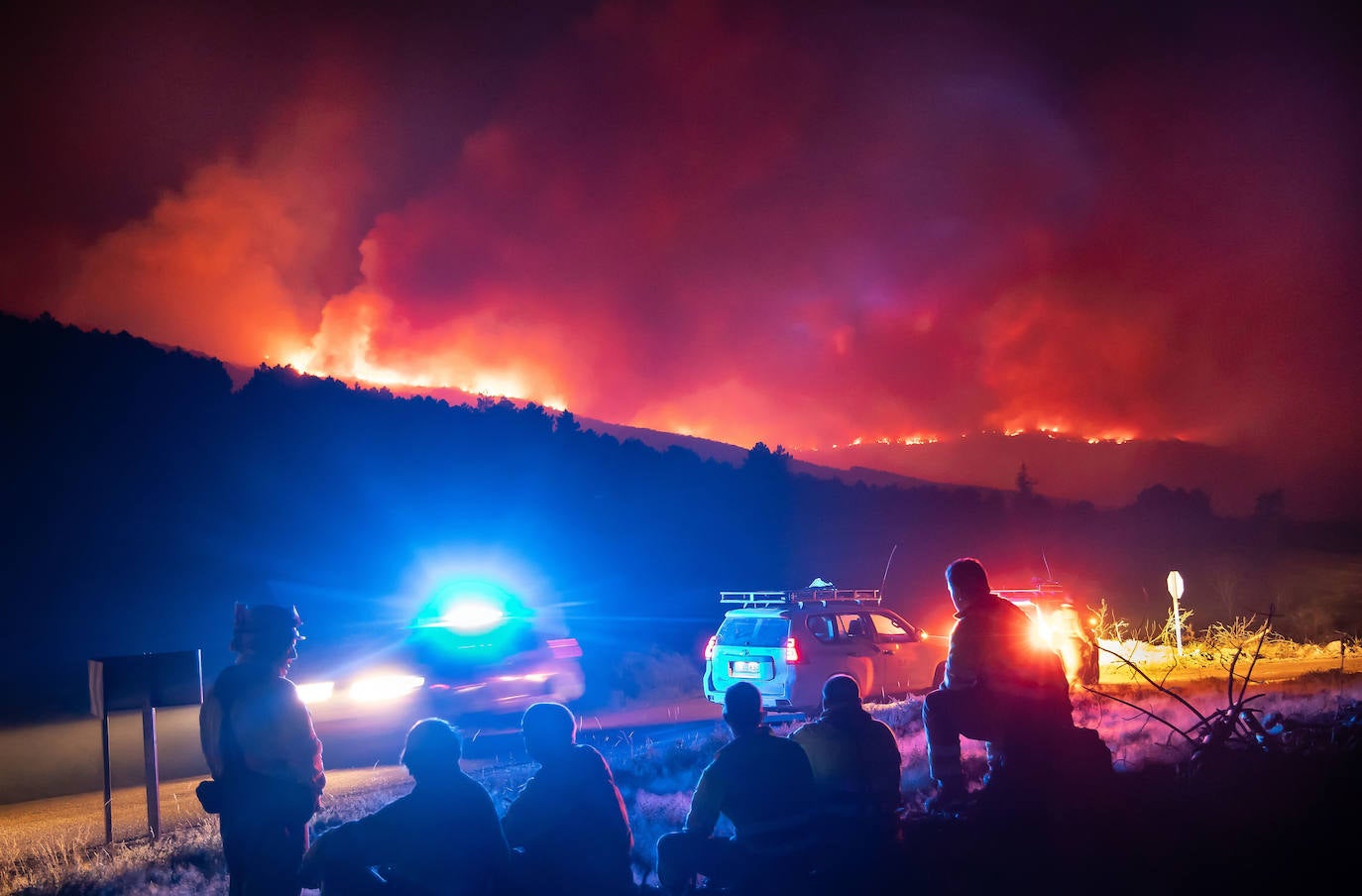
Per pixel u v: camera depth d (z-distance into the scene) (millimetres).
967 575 6027
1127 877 4777
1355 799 5273
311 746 5039
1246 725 6461
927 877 5016
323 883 4559
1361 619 31375
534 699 12266
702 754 10594
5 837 8547
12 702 17016
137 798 10195
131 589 25625
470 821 4625
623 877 4992
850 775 5449
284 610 5164
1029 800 5609
